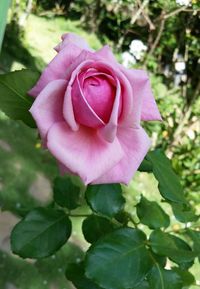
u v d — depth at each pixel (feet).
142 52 4.66
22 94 0.70
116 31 5.51
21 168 3.24
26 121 0.70
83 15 5.91
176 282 0.74
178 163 4.05
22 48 4.90
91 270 0.70
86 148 0.60
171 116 4.29
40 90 0.64
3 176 3.10
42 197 3.07
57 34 5.65
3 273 2.41
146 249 0.74
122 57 4.64
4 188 2.98
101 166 0.60
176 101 4.38
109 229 0.83
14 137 3.52
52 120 0.60
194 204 4.00
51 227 0.82
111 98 0.60
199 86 4.27
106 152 0.60
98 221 0.83
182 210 0.89
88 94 0.59
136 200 3.55
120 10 5.21
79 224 2.90
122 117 0.62
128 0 5.00
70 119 0.58
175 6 4.27
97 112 0.60
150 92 0.70
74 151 0.59
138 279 0.70
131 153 0.64
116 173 0.63
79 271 0.85
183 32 4.51
